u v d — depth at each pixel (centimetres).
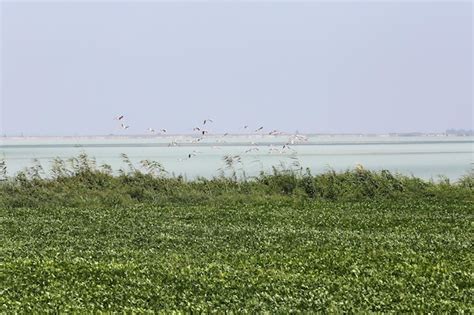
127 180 17538
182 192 16625
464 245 10350
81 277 8012
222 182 17600
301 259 9188
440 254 9556
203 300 6969
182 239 10988
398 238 10994
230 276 8012
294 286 7550
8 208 15150
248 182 17750
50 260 9025
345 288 7438
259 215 13688
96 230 11981
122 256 9481
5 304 6794
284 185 17300
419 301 6906
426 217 13275
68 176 17675
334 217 13325
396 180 17062
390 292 7300
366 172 17338
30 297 7056
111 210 14688
